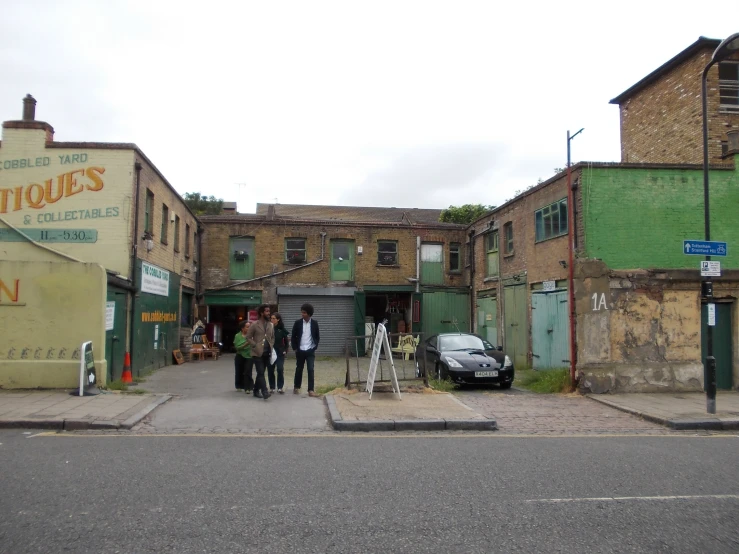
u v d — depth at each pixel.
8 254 13.80
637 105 20.70
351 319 25.11
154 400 10.37
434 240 25.70
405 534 4.41
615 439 8.43
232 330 25.69
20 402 9.73
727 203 14.20
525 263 18.08
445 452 7.23
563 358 15.20
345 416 9.19
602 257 13.83
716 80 17.55
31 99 14.23
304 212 49.44
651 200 14.07
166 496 5.18
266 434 8.23
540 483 5.85
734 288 13.47
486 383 13.87
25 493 5.21
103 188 14.20
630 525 4.70
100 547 4.06
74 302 11.28
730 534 4.55
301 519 4.68
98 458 6.54
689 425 9.55
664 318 13.11
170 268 18.86
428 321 25.14
